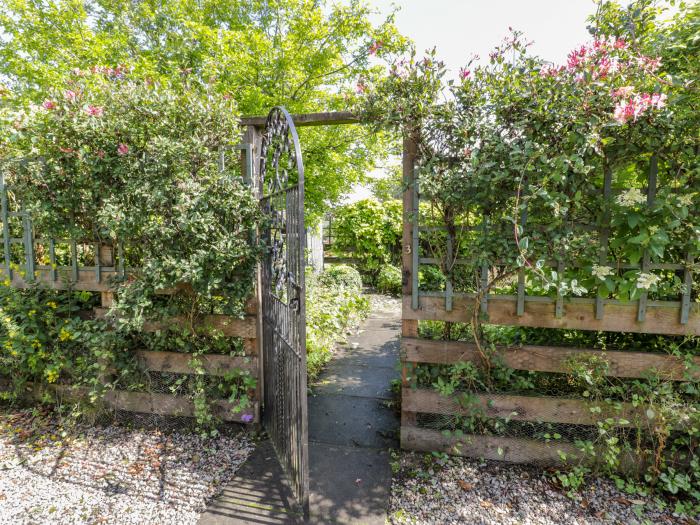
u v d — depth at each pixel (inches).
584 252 75.1
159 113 94.2
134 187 89.8
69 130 92.6
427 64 78.4
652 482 80.5
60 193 97.8
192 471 88.7
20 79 225.3
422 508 76.6
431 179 80.4
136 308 94.0
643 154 74.6
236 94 191.3
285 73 197.0
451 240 86.4
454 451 92.0
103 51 205.2
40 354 107.3
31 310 107.7
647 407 81.7
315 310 182.7
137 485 83.9
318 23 197.0
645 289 76.3
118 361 105.7
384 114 81.8
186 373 106.5
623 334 88.8
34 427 106.4
